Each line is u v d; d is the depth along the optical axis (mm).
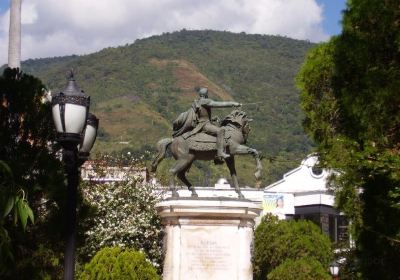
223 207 12797
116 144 75375
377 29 12008
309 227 29031
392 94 11297
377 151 11312
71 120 7520
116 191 24547
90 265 18250
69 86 7715
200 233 12875
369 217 12773
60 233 11641
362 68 12227
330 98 17281
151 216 24328
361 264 13227
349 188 15219
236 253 12883
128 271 18016
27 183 11180
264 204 35406
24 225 5812
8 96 11977
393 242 11977
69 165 7613
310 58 18234
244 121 13867
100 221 23625
